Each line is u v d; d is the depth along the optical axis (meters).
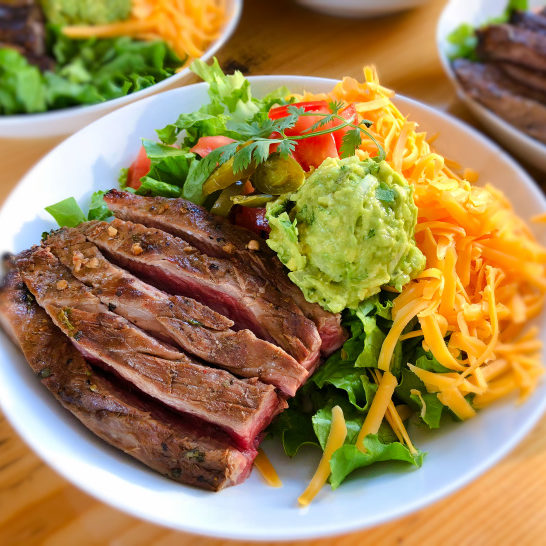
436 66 0.47
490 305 0.35
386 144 0.38
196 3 0.47
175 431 0.32
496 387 0.34
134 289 0.34
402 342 0.36
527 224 0.37
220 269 0.35
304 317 0.34
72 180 0.39
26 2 0.44
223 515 0.31
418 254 0.35
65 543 0.32
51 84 0.43
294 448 0.34
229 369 0.33
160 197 0.37
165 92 0.42
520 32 0.46
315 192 0.34
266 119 0.37
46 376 0.33
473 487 0.34
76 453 0.31
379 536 0.33
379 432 0.34
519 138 0.41
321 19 0.49
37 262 0.35
